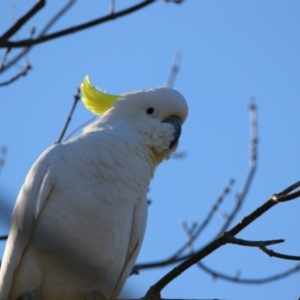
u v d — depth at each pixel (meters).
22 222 9.05
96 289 9.36
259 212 7.73
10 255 9.06
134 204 9.64
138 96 10.34
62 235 8.91
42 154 9.63
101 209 9.11
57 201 9.00
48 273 9.01
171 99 10.34
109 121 10.09
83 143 9.34
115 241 9.30
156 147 10.08
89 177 9.12
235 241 7.75
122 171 9.35
